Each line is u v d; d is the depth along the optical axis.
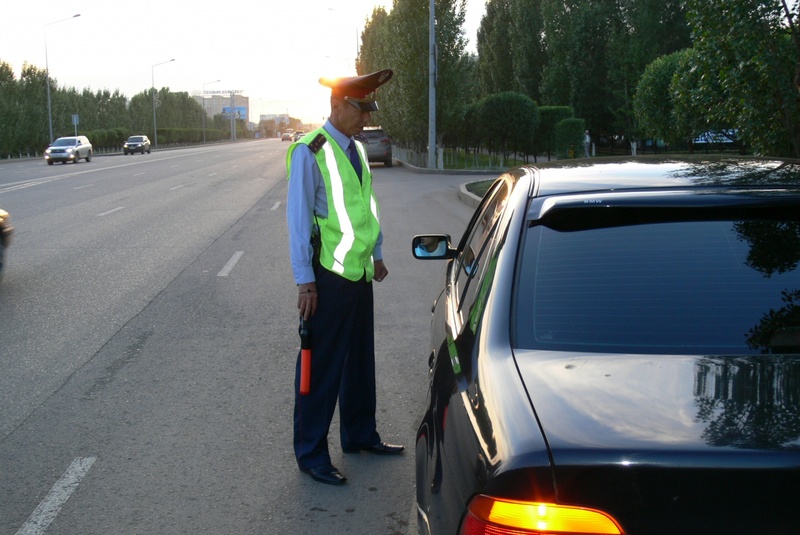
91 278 9.93
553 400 2.02
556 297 2.49
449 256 4.53
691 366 2.17
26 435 4.98
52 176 32.09
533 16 41.69
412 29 32.78
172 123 114.62
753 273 2.51
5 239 9.60
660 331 2.35
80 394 5.72
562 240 2.70
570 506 1.76
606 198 2.78
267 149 76.56
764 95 9.62
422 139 34.50
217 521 3.90
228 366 6.32
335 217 4.00
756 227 2.67
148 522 3.90
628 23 32.81
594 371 2.16
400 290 9.19
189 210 18.12
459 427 2.21
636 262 2.58
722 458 1.74
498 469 1.84
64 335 7.29
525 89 42.00
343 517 3.93
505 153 37.31
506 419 1.99
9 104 58.22
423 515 2.47
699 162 3.21
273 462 4.56
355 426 4.60
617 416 1.92
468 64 33.91
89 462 4.57
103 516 3.96
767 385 2.05
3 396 5.69
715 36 9.73
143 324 7.66
